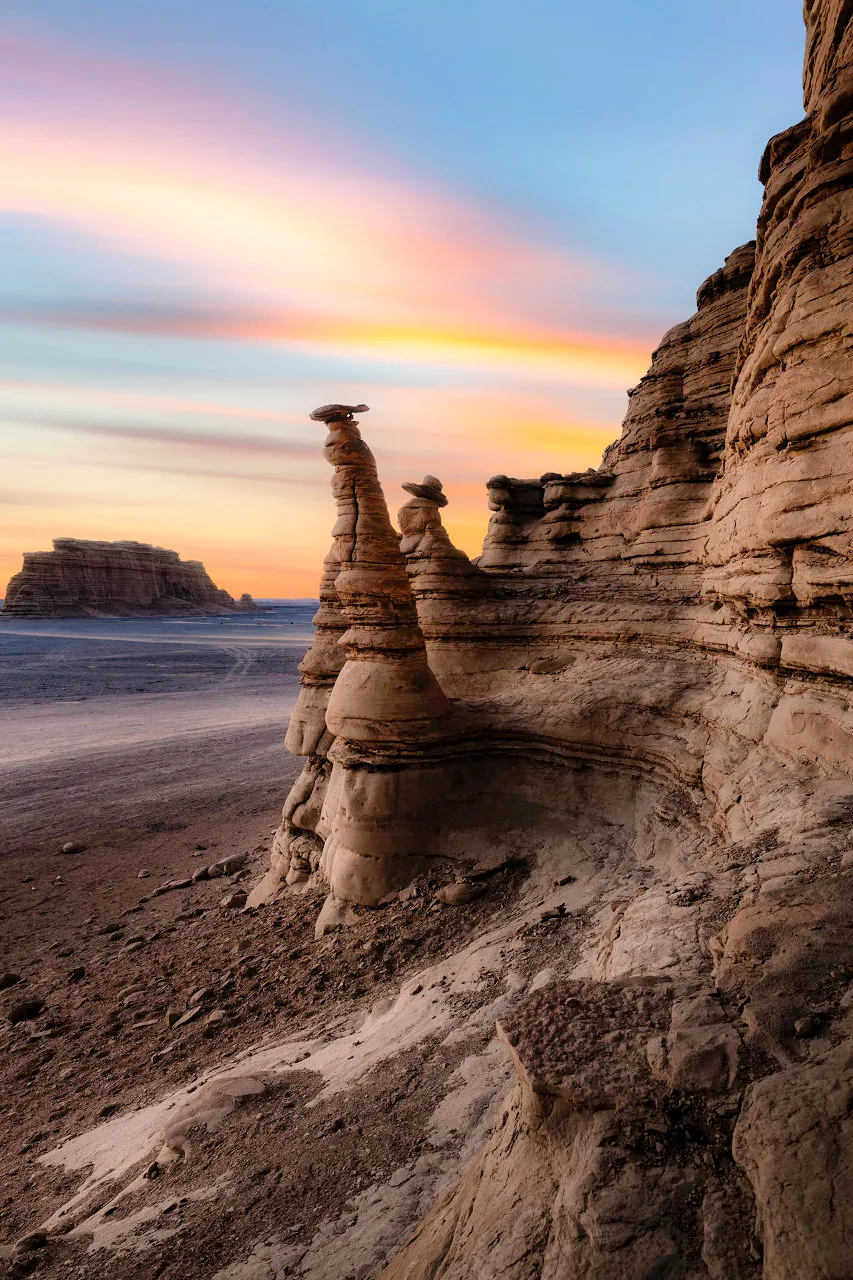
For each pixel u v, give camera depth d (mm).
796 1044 3691
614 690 16875
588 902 12492
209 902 23047
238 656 124062
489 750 17453
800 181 11500
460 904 14711
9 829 31891
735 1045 3758
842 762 8633
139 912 22875
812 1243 2600
